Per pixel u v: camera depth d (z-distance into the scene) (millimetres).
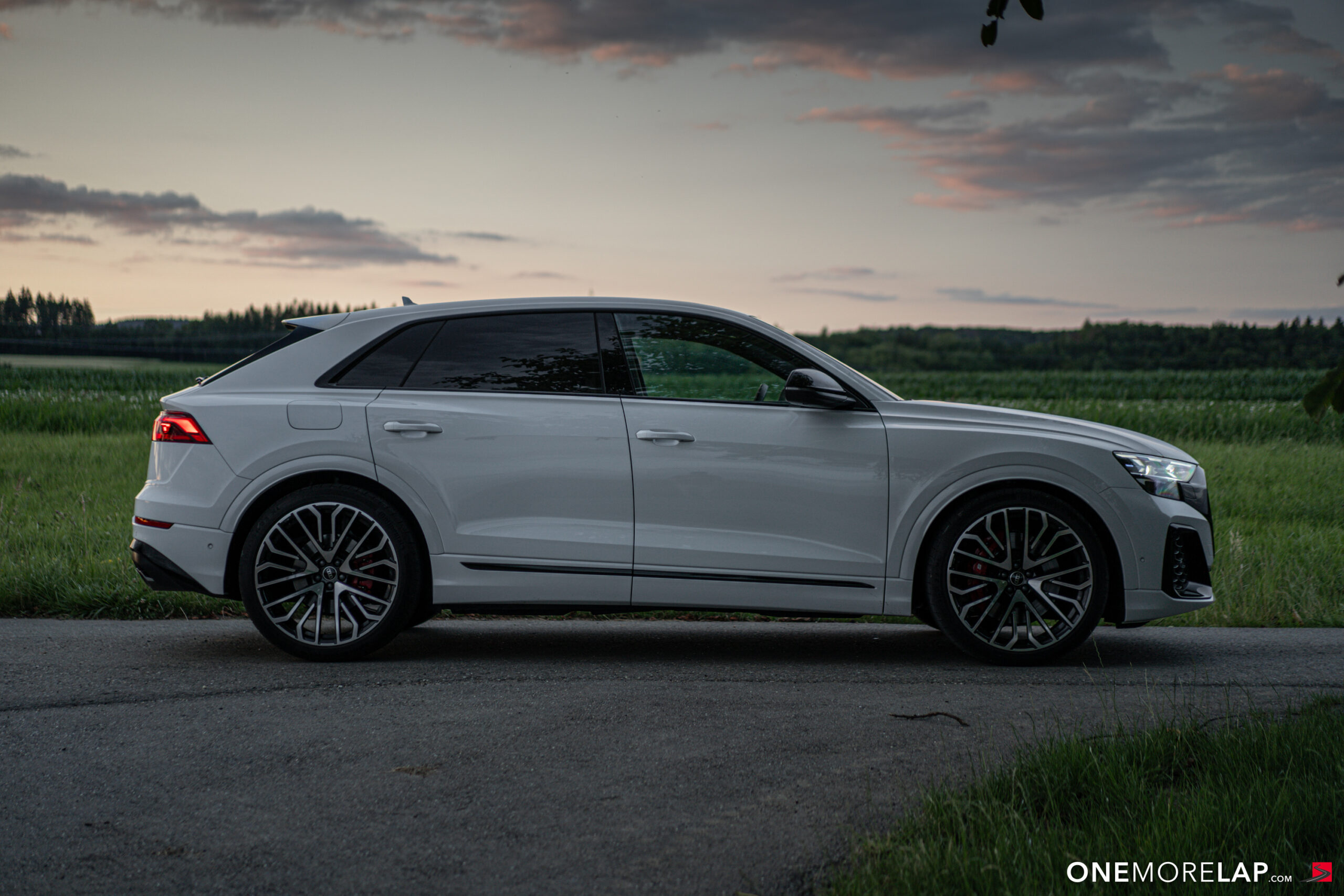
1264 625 6406
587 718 3912
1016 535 4875
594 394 4902
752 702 4148
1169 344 85125
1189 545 4977
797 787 3156
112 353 69312
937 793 2943
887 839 2670
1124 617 4883
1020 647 4875
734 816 2936
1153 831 2561
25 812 2973
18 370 37812
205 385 5020
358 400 4891
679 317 5023
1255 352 82000
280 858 2670
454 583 4809
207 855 2686
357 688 4359
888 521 4832
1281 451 14961
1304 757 3086
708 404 4883
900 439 4848
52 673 4574
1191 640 5723
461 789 3152
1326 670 4871
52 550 7348
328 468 4812
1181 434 18344
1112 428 5188
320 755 3471
